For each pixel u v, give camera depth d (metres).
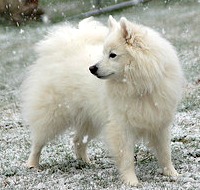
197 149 8.04
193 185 6.27
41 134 8.09
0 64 19.62
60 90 7.81
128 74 6.37
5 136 10.57
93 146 9.25
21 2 27.09
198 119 10.16
